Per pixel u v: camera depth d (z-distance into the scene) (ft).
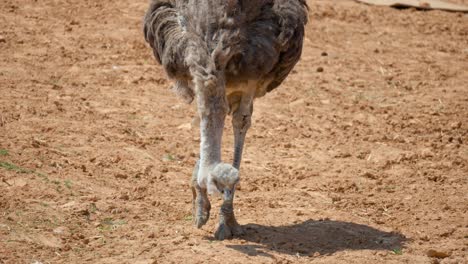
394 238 112.37
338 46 213.25
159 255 101.45
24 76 170.19
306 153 147.43
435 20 242.78
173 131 152.46
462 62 211.00
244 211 119.14
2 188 116.78
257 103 171.42
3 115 146.30
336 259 103.24
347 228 114.62
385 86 188.75
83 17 212.23
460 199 128.36
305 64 197.98
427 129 163.63
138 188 123.85
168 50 102.32
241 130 106.42
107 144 140.77
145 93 170.60
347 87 185.88
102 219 112.78
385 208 124.16
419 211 123.24
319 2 244.22
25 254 99.76
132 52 193.16
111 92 168.86
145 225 111.45
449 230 115.75
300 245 107.45
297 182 133.28
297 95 177.68
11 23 201.05
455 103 179.93
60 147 136.15
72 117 151.43
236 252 102.89
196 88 96.99
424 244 110.83
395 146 153.69
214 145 96.58
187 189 126.52
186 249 103.35
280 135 155.43
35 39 192.85
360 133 159.33
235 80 102.47
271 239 108.37
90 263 99.04
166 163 137.08
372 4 248.93
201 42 98.48
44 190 117.80
